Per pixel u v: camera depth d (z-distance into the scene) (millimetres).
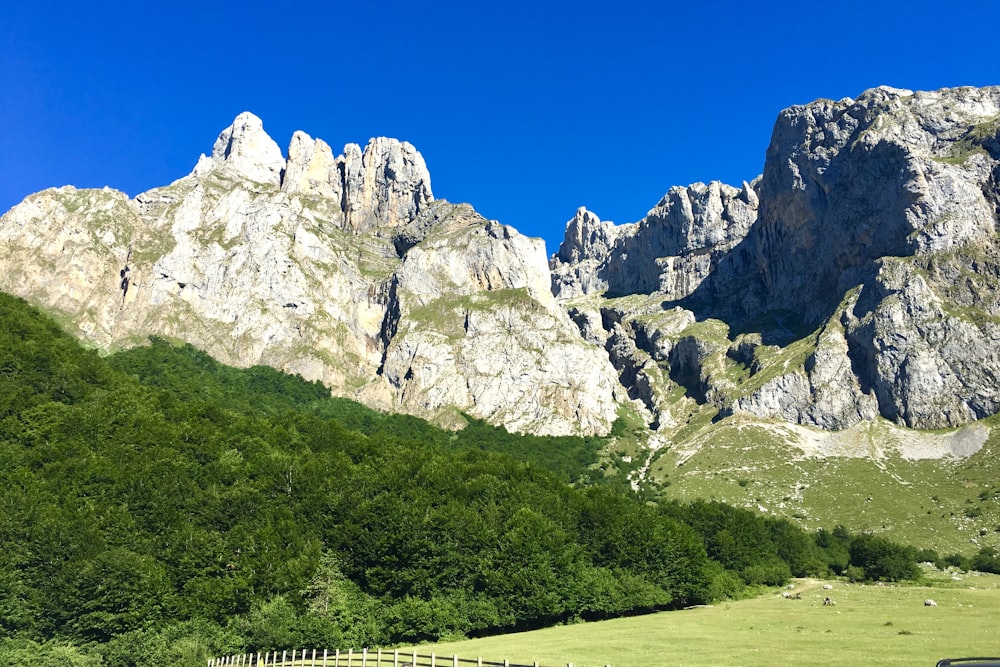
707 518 139750
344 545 87188
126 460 95000
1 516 74562
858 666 49031
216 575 78000
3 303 145875
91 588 68938
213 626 71562
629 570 103875
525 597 86938
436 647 74125
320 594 78312
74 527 74625
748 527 139250
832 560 150500
